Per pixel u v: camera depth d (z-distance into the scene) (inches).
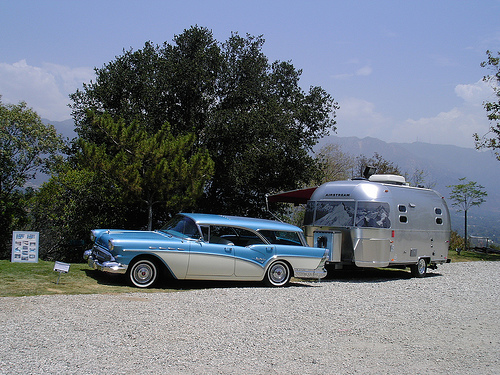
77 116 850.1
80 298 296.7
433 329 273.0
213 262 381.7
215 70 867.4
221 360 195.2
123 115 780.0
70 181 604.7
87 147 602.9
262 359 200.2
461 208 1279.5
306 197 703.7
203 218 395.2
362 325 272.8
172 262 367.9
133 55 862.5
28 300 279.0
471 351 230.2
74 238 638.5
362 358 210.8
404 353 221.9
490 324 293.7
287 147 870.4
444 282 498.6
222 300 322.3
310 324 268.1
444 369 200.8
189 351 203.9
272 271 409.7
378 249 490.3
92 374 169.8
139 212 753.0
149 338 218.8
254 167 818.2
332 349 221.8
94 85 845.8
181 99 844.0
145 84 816.3
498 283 503.2
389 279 526.3
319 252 426.6
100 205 641.6
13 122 768.3
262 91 889.5
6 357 181.5
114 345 205.0
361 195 497.4
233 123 786.2
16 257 433.1
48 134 806.5
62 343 202.8
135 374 172.6
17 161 767.7
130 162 627.5
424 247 550.3
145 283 365.4
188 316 266.8
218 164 825.5
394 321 288.5
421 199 554.9
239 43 906.1
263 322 265.3
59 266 345.4
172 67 820.0
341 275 553.3
